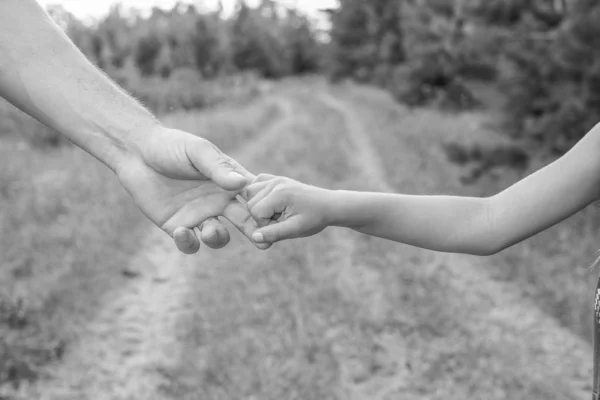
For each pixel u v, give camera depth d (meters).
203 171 1.75
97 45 39.16
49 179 9.82
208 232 1.78
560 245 7.34
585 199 1.56
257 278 6.35
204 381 4.26
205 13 57.16
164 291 6.05
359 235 8.05
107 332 5.03
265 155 15.13
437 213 1.65
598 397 1.55
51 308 5.16
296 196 1.65
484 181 10.57
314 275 6.46
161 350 4.75
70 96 1.86
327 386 4.28
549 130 8.76
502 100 9.23
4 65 1.83
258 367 4.40
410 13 23.97
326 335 5.09
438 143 16.42
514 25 9.57
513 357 4.70
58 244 6.67
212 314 5.33
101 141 1.88
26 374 4.24
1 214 7.55
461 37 18.84
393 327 5.29
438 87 24.91
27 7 1.88
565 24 8.32
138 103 1.94
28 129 14.98
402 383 4.45
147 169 1.86
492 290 6.33
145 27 47.34
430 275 6.47
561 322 5.50
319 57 76.12
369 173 13.59
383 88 39.66
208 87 36.88
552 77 8.69
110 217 7.91
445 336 5.16
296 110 34.56
